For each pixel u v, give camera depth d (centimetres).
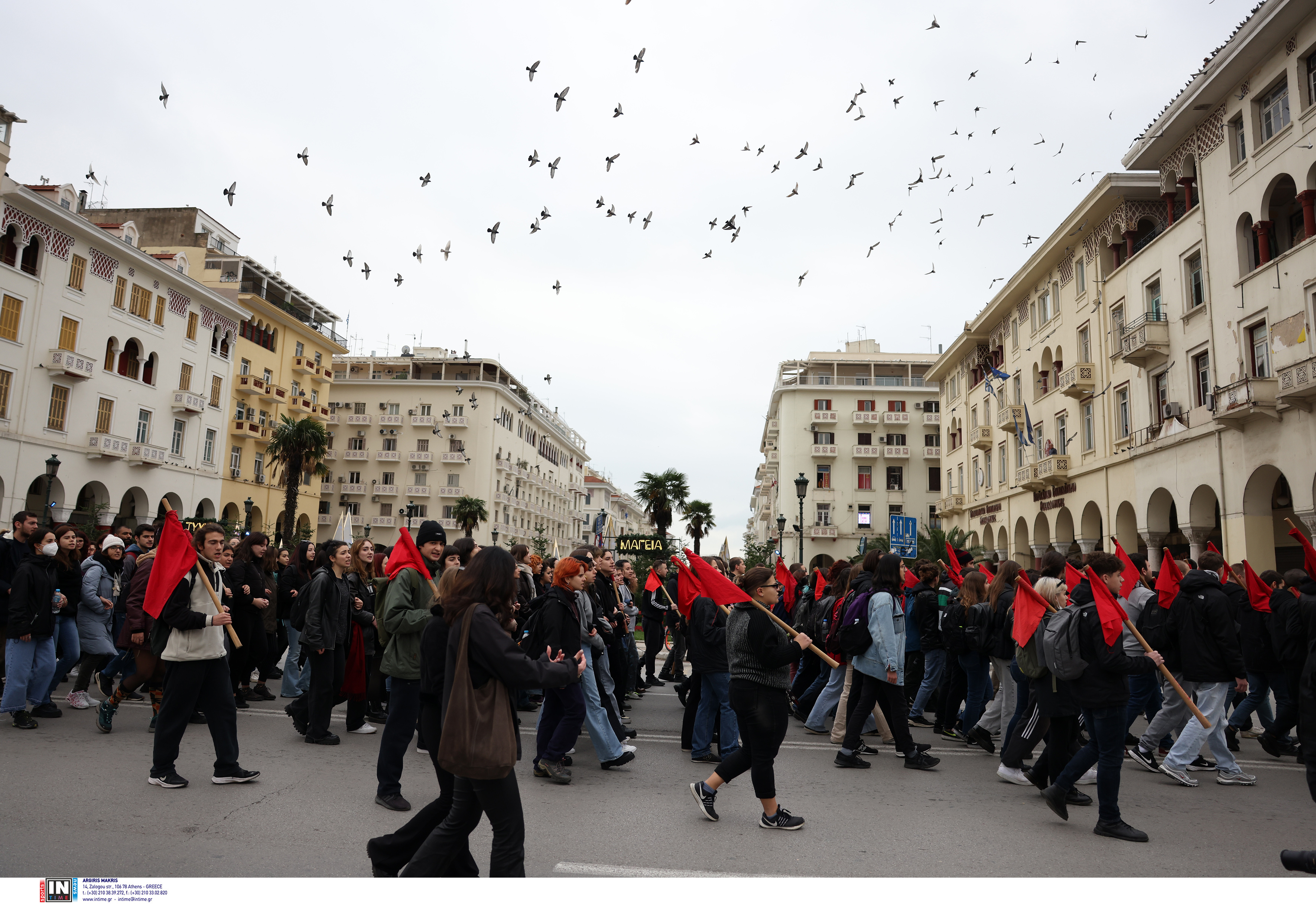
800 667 1141
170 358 4025
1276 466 2036
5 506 3091
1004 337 4084
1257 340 2138
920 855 531
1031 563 3766
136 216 4956
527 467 7925
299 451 4409
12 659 830
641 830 577
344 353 5969
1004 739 864
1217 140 2302
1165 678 880
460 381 7094
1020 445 3794
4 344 3094
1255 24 2017
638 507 15150
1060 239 3234
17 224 3147
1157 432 2588
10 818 545
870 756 870
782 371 6981
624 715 1108
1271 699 1412
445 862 408
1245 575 1112
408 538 671
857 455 6272
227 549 998
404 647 612
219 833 532
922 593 1048
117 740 801
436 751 460
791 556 6222
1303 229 2114
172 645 631
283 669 1452
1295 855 469
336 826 556
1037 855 537
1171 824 625
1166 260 2562
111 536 1067
